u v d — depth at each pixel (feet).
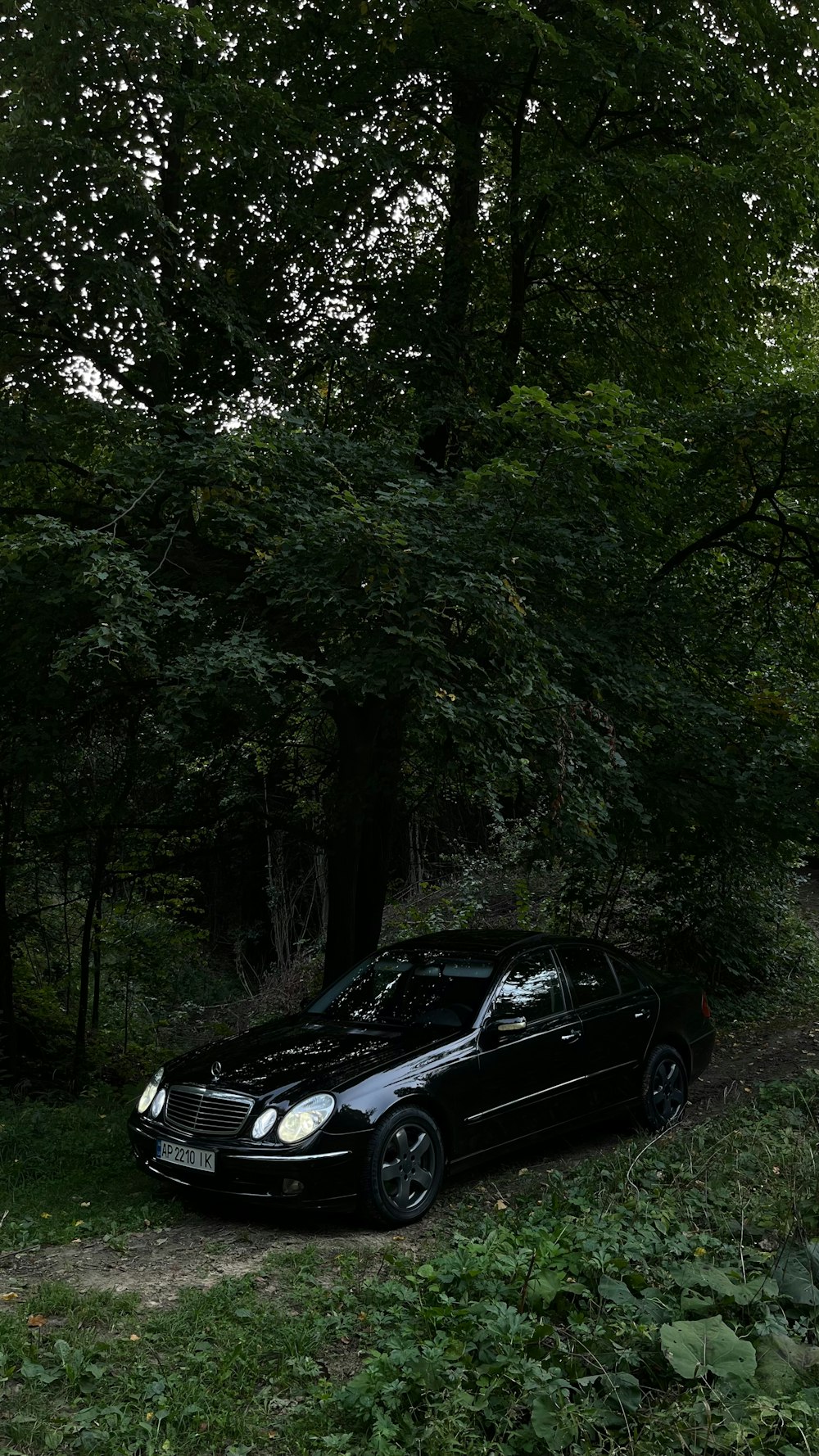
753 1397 11.32
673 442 26.48
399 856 66.74
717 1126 22.44
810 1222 15.84
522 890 50.57
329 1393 12.32
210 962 67.05
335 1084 18.88
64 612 25.20
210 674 21.83
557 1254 14.57
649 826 33.42
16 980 44.24
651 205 35.22
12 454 25.64
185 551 27.58
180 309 30.55
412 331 33.53
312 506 24.93
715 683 35.68
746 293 37.68
